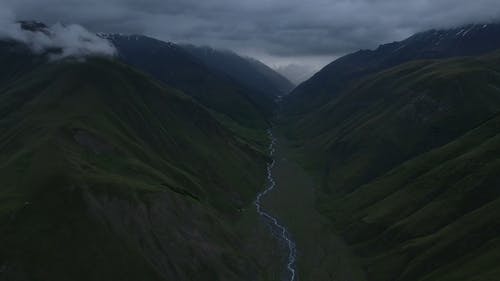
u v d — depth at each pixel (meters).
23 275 130.75
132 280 135.50
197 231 160.25
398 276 161.00
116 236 142.62
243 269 158.12
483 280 138.50
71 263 134.50
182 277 144.38
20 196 149.25
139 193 157.50
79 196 147.25
